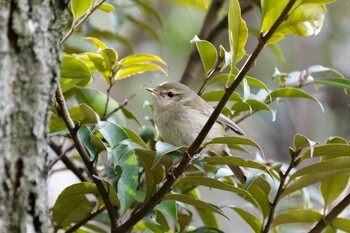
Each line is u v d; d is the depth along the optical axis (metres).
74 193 6.90
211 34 11.06
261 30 5.72
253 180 6.46
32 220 4.70
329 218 6.98
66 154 8.32
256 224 7.45
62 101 6.18
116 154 6.34
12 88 4.62
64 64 7.16
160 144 6.11
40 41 4.80
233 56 5.88
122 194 6.33
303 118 14.73
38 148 4.76
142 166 7.35
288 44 14.73
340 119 14.54
